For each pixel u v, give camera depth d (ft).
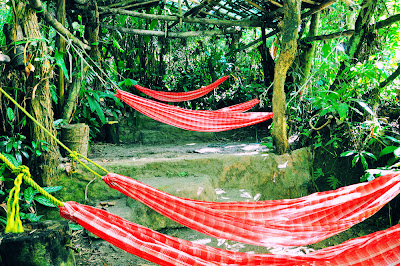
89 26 16.44
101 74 17.66
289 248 12.44
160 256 5.54
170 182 12.83
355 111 15.12
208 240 11.52
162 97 16.74
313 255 5.87
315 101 14.29
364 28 14.49
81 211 5.55
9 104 11.78
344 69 14.70
